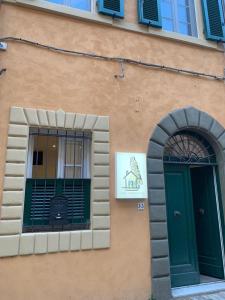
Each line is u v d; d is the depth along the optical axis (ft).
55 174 15.35
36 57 15.35
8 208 13.32
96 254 14.56
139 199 16.08
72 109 15.57
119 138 16.35
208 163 19.49
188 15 21.03
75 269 13.99
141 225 15.83
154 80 18.15
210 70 20.25
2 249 12.89
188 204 18.72
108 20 17.42
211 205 19.75
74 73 16.02
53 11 16.12
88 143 16.14
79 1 17.40
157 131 17.39
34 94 14.92
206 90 19.76
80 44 16.52
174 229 17.98
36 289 13.14
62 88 15.57
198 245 20.45
